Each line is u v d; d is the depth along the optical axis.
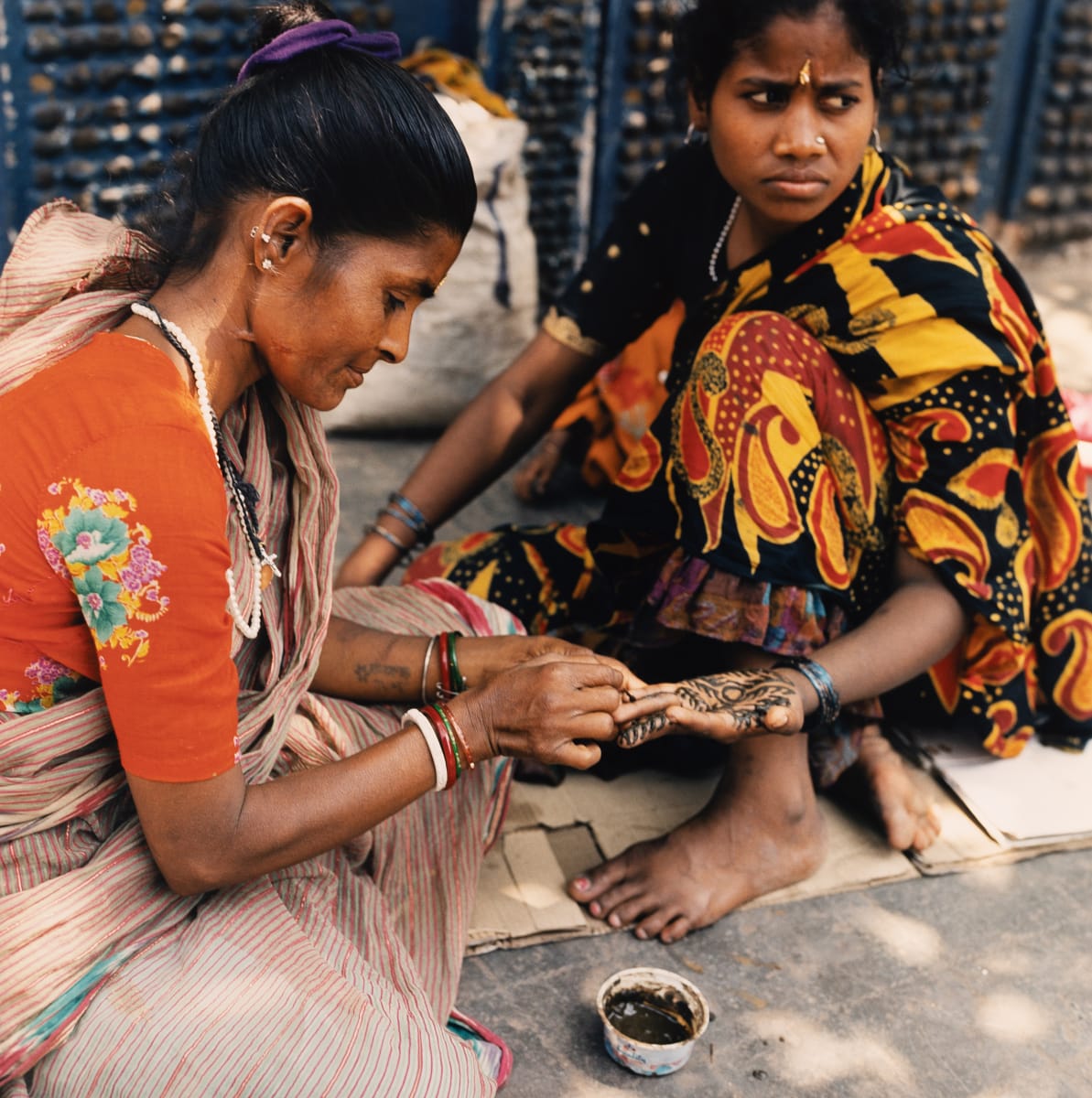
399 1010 1.45
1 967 1.33
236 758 1.34
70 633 1.32
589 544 2.09
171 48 3.27
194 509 1.25
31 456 1.25
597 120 3.81
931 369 1.91
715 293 2.08
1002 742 2.25
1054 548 2.24
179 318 1.33
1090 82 4.52
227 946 1.40
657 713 1.65
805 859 2.01
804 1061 1.74
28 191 3.28
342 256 1.29
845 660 1.84
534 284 3.48
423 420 3.46
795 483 1.89
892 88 2.01
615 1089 1.68
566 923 1.92
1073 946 1.97
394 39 1.36
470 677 1.77
